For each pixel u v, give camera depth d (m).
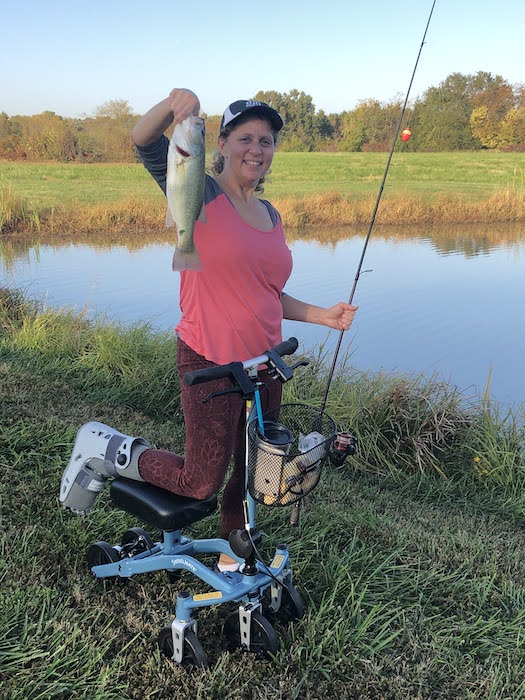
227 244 2.49
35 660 2.44
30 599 2.75
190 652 2.52
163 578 3.11
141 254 17.25
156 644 2.63
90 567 3.08
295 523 2.50
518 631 2.97
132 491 2.68
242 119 2.54
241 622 2.59
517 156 56.38
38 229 20.89
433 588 3.30
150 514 2.60
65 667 2.42
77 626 2.63
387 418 5.77
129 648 2.61
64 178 38.38
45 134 52.59
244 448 2.83
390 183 38.03
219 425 2.54
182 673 2.46
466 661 2.76
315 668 2.58
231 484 2.94
